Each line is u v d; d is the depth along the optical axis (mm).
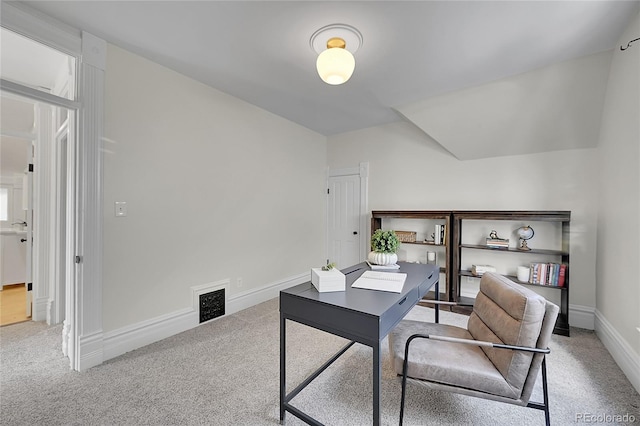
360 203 4289
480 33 1945
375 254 2244
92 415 1544
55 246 2766
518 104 2721
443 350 1556
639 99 1811
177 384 1830
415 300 1686
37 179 2873
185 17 1812
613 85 2221
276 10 1732
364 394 1744
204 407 1617
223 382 1855
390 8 1699
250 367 2037
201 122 2775
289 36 2000
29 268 2984
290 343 2412
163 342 2402
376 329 1207
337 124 4051
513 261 3248
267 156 3541
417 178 3824
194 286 2729
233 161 3107
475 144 3236
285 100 3174
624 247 2043
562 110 2627
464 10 1717
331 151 4602
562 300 2896
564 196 2908
